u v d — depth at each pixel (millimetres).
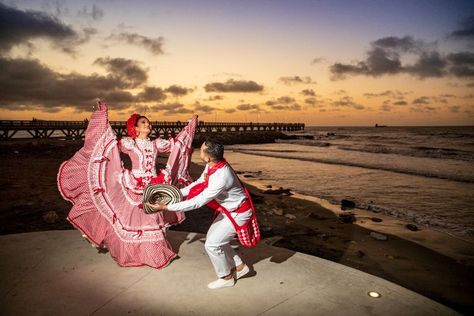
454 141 52062
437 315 2615
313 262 3551
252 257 3682
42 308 2592
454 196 11148
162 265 3326
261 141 58812
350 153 30391
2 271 3199
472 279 4816
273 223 7176
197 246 3951
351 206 9281
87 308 2609
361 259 5426
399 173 16781
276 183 13625
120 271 3246
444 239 6562
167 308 2643
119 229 3277
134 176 3318
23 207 7184
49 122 37312
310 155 28422
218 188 2697
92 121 3217
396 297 2867
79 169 3166
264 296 2854
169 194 2775
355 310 2660
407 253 5777
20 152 22031
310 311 2637
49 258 3512
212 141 2775
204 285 3025
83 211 3207
